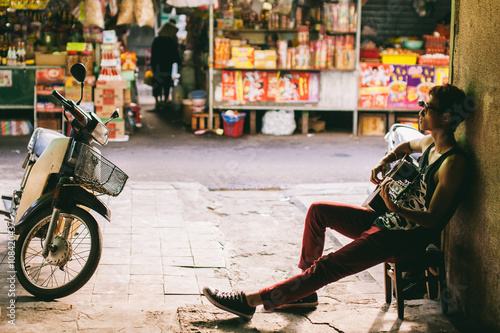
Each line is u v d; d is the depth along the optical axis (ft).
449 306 10.97
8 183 21.22
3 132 32.81
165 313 10.69
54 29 34.45
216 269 14.25
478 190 9.89
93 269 11.48
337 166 27.66
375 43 39.14
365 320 10.73
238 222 18.95
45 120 33.09
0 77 32.27
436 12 39.73
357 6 35.42
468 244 10.26
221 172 25.99
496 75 9.33
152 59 43.68
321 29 35.70
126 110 34.30
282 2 36.45
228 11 36.19
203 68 40.60
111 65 32.24
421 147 11.53
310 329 10.38
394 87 35.96
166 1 34.53
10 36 33.47
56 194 11.51
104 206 11.82
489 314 9.68
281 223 18.94
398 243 10.21
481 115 9.77
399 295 10.66
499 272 9.39
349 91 35.99
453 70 10.68
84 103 32.07
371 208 11.41
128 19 32.60
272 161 28.53
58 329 9.76
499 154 9.32
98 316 10.42
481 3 9.75
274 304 10.47
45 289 11.43
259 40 38.70
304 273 10.44
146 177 24.58
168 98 45.88
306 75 35.73
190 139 33.68
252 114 35.91
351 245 10.39
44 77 32.58
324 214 11.41
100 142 11.88
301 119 36.60
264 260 15.76
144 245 15.46
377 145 33.12
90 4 31.37
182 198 20.77
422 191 10.32
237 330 10.23
